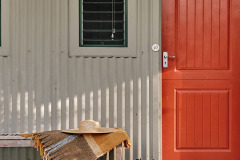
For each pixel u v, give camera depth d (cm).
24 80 457
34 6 458
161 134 459
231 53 468
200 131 467
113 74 457
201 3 467
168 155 468
